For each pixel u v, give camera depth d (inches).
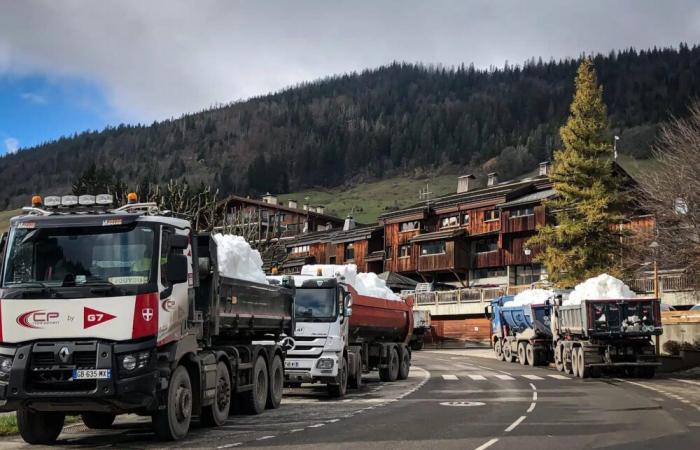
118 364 398.6
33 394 391.9
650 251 1219.9
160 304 417.7
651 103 7672.2
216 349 519.5
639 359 1014.4
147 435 473.1
